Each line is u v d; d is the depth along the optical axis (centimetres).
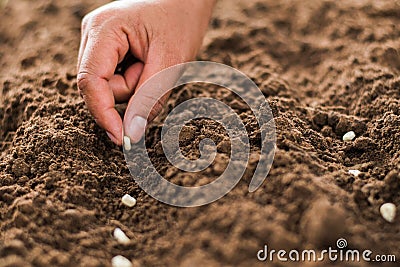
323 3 62
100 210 45
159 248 42
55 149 47
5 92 55
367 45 57
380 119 49
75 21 62
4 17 63
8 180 45
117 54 48
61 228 43
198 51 55
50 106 51
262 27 60
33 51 59
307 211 42
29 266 41
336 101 54
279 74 56
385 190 44
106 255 42
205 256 41
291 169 43
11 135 52
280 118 46
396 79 53
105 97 47
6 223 43
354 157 47
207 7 54
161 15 50
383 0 61
